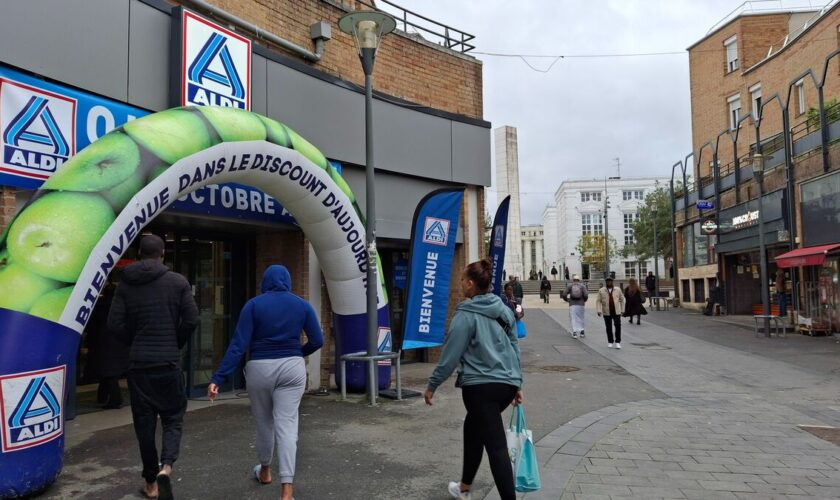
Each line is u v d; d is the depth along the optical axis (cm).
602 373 1044
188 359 820
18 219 458
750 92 2861
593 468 519
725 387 919
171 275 445
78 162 496
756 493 459
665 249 4853
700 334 1741
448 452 557
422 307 844
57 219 459
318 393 839
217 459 536
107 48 640
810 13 2866
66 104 595
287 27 894
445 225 864
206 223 804
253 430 638
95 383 752
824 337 1625
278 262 898
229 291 891
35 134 566
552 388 897
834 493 460
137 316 433
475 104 1235
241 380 886
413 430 635
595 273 8350
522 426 423
